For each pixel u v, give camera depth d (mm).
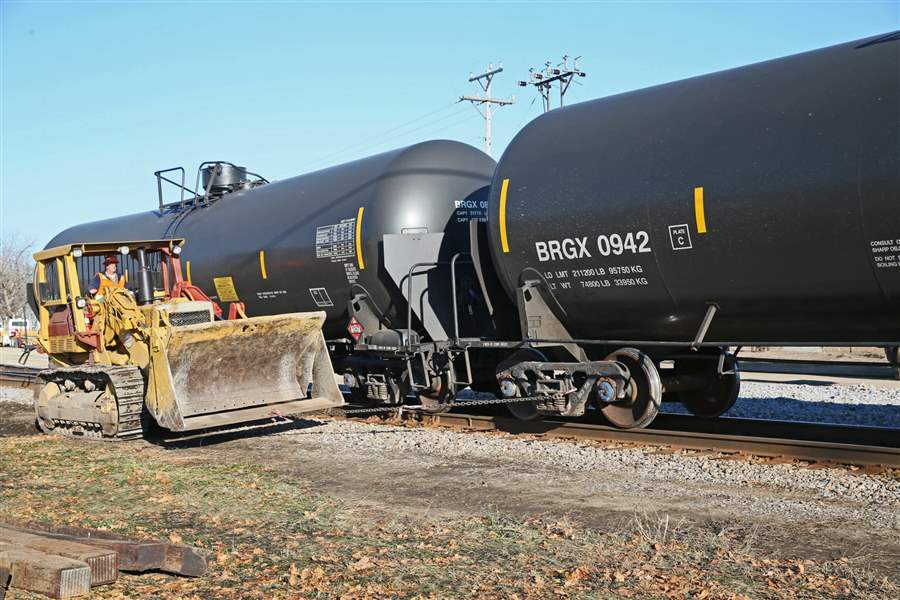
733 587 5633
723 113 9617
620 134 10539
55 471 9891
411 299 12664
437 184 13344
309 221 14430
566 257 10875
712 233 9438
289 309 15398
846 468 9156
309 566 6125
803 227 8781
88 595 5441
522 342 11570
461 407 14664
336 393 12492
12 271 75875
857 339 9445
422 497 8414
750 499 8055
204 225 17031
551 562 6219
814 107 8828
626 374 10781
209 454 11023
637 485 8703
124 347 12648
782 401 14773
